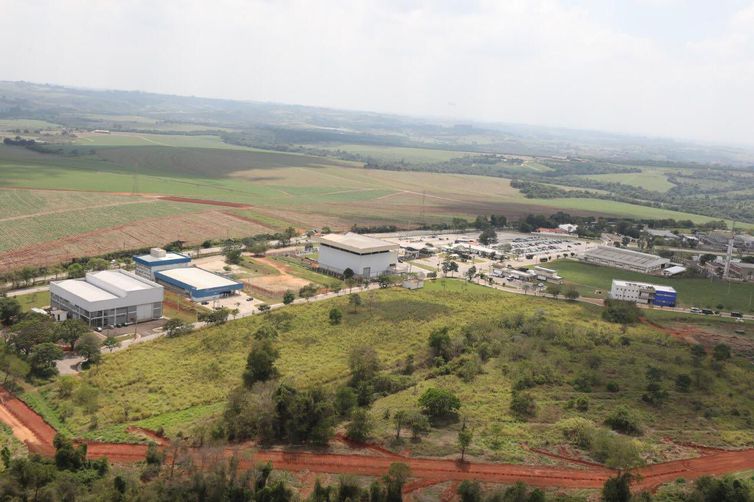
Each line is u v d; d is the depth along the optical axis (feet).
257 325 563.07
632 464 321.93
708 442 358.23
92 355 461.37
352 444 344.49
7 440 344.49
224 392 415.03
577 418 371.76
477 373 459.32
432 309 634.43
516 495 281.74
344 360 481.46
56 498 277.44
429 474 313.12
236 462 303.68
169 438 349.20
